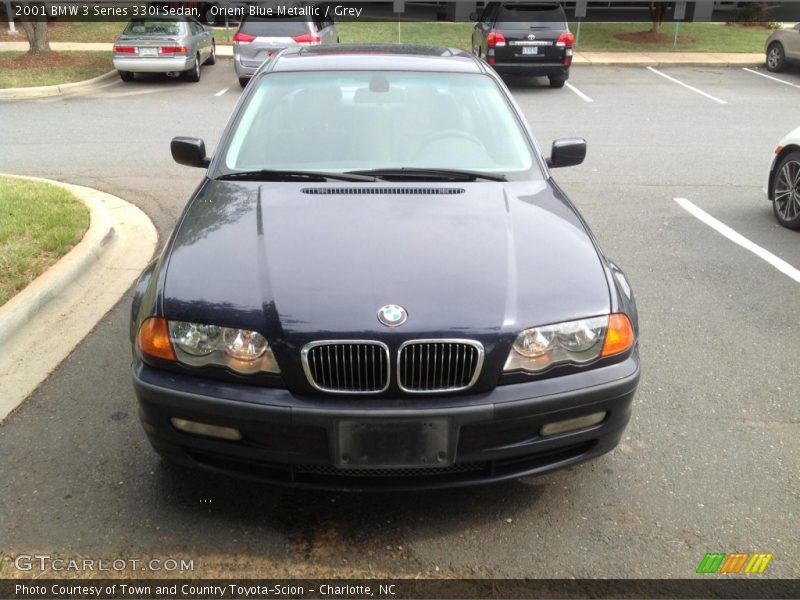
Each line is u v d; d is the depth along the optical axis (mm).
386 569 2732
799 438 3590
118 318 4691
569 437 2816
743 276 5641
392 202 3432
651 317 4922
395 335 2623
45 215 6059
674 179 8469
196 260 2990
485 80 4414
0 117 11625
